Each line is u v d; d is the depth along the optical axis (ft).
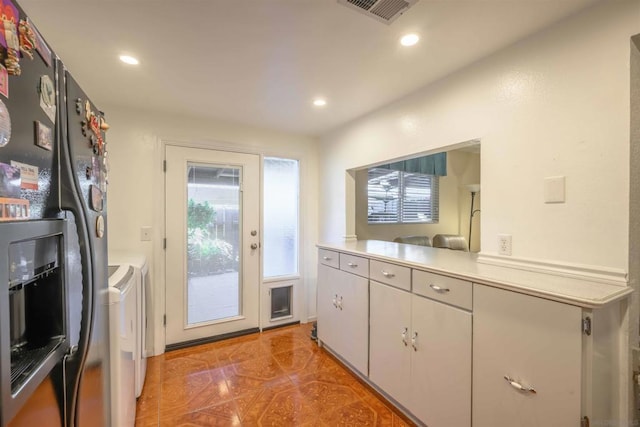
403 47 5.31
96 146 3.68
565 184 4.54
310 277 11.25
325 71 6.17
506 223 5.28
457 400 4.83
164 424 5.67
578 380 3.49
